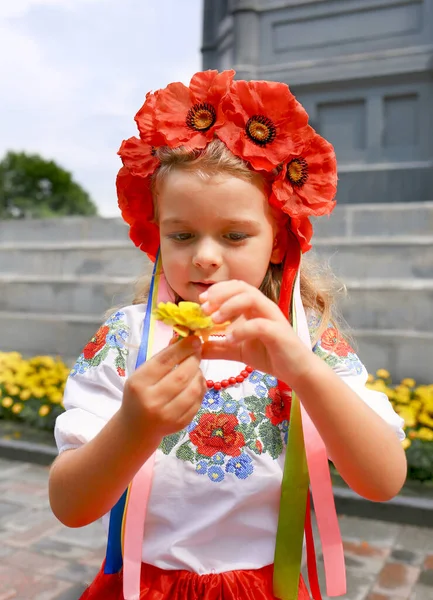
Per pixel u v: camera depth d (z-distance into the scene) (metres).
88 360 1.28
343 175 6.87
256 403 1.22
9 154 31.34
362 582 2.64
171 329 1.26
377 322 4.68
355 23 6.81
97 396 1.22
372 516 3.26
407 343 4.45
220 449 1.17
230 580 1.12
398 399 3.90
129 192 1.33
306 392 0.98
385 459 1.02
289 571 1.15
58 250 6.38
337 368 1.26
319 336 1.32
